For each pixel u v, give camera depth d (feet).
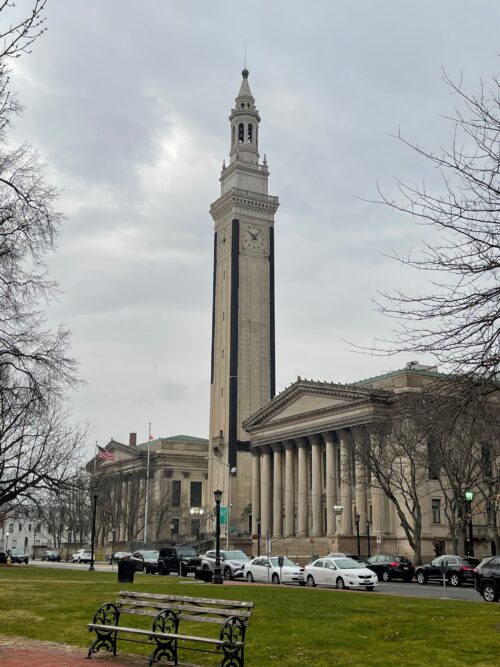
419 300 45.39
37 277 77.97
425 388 54.08
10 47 42.78
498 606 85.20
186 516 463.01
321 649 54.75
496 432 95.86
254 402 394.93
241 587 115.14
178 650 54.19
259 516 354.13
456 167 45.21
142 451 469.57
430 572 156.56
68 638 60.18
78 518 442.50
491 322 44.01
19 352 87.97
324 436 306.55
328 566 139.33
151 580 143.84
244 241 417.28
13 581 128.36
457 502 180.04
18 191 68.49
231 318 402.93
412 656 51.75
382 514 267.80
